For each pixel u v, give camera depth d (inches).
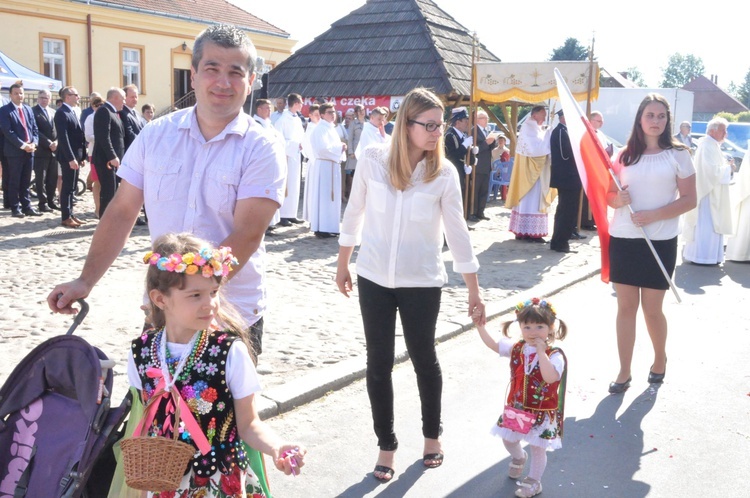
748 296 352.8
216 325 111.0
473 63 546.6
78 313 125.3
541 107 479.2
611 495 164.1
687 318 309.1
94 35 1259.2
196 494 103.0
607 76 1343.5
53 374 107.3
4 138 485.1
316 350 244.8
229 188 124.6
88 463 101.8
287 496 160.1
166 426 103.5
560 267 404.8
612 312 316.8
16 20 1159.6
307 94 821.2
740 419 206.5
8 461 106.9
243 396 104.2
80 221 472.4
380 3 858.1
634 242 216.8
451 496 162.1
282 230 501.4
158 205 126.5
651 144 215.8
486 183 573.3
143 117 543.5
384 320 164.7
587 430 197.9
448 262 407.2
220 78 121.6
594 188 224.4
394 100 771.4
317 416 199.9
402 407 208.5
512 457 169.5
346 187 680.4
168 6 1376.7
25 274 331.9
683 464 179.5
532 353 160.9
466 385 226.8
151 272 102.4
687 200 213.6
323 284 342.6
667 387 229.3
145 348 106.0
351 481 167.3
